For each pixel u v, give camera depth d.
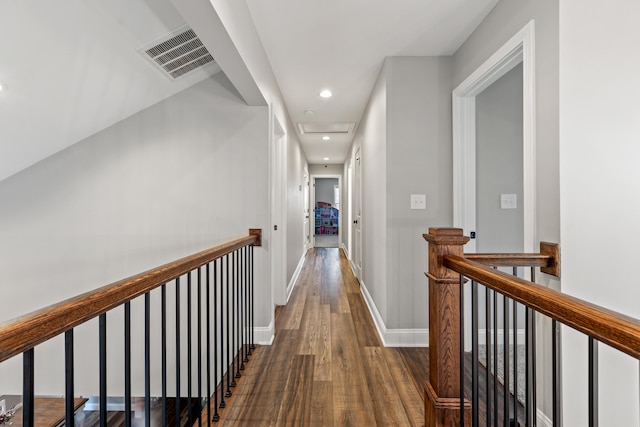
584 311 0.62
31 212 2.39
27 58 1.63
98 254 2.43
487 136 2.41
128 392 0.89
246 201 2.49
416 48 2.39
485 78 2.07
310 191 8.50
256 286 2.52
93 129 2.36
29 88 1.79
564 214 1.41
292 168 4.42
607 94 1.37
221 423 1.60
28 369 0.59
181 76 2.31
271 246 2.54
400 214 2.49
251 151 2.49
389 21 2.06
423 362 2.21
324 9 1.93
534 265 1.46
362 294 3.99
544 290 0.76
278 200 3.53
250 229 2.47
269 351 2.39
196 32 1.49
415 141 2.49
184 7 1.31
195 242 2.47
